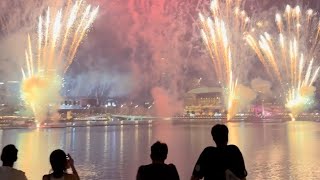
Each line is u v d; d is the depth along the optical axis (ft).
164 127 260.01
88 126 286.25
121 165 74.28
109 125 303.68
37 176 62.64
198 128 238.48
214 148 19.56
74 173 19.77
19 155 92.58
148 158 85.87
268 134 164.76
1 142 133.69
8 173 20.11
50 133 193.77
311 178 57.16
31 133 192.75
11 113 298.35
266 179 56.49
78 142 134.21
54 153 19.25
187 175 60.49
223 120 387.96
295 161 76.74
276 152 94.27
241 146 110.93
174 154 91.61
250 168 67.41
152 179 17.57
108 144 125.59
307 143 119.65
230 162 19.01
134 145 121.19
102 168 70.38
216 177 18.86
